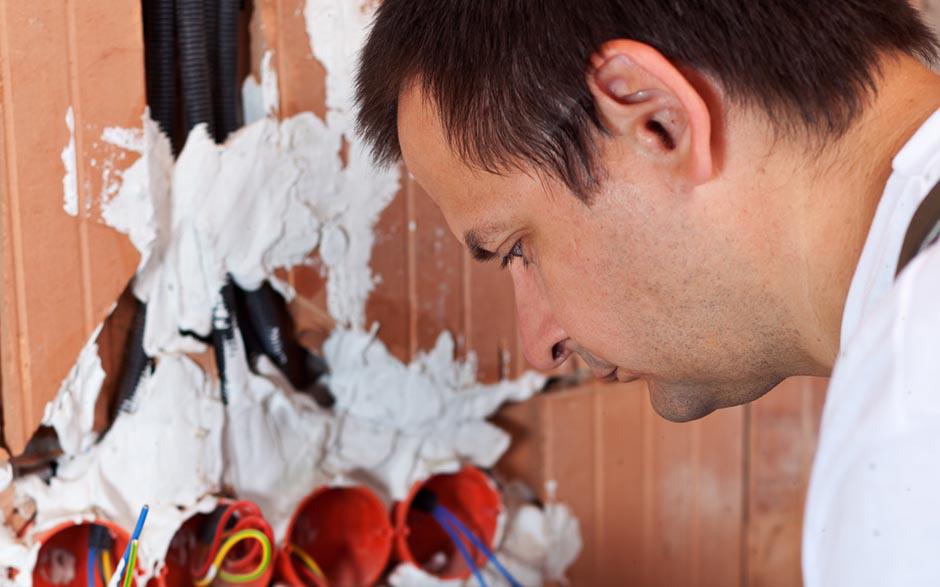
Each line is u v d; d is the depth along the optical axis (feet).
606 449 4.05
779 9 1.74
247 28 3.18
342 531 3.60
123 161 2.90
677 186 1.80
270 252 3.26
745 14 1.73
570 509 4.02
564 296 2.00
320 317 3.43
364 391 3.59
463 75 1.87
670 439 4.16
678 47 1.75
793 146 1.77
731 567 4.38
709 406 2.18
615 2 1.76
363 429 3.59
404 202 3.44
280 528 3.35
